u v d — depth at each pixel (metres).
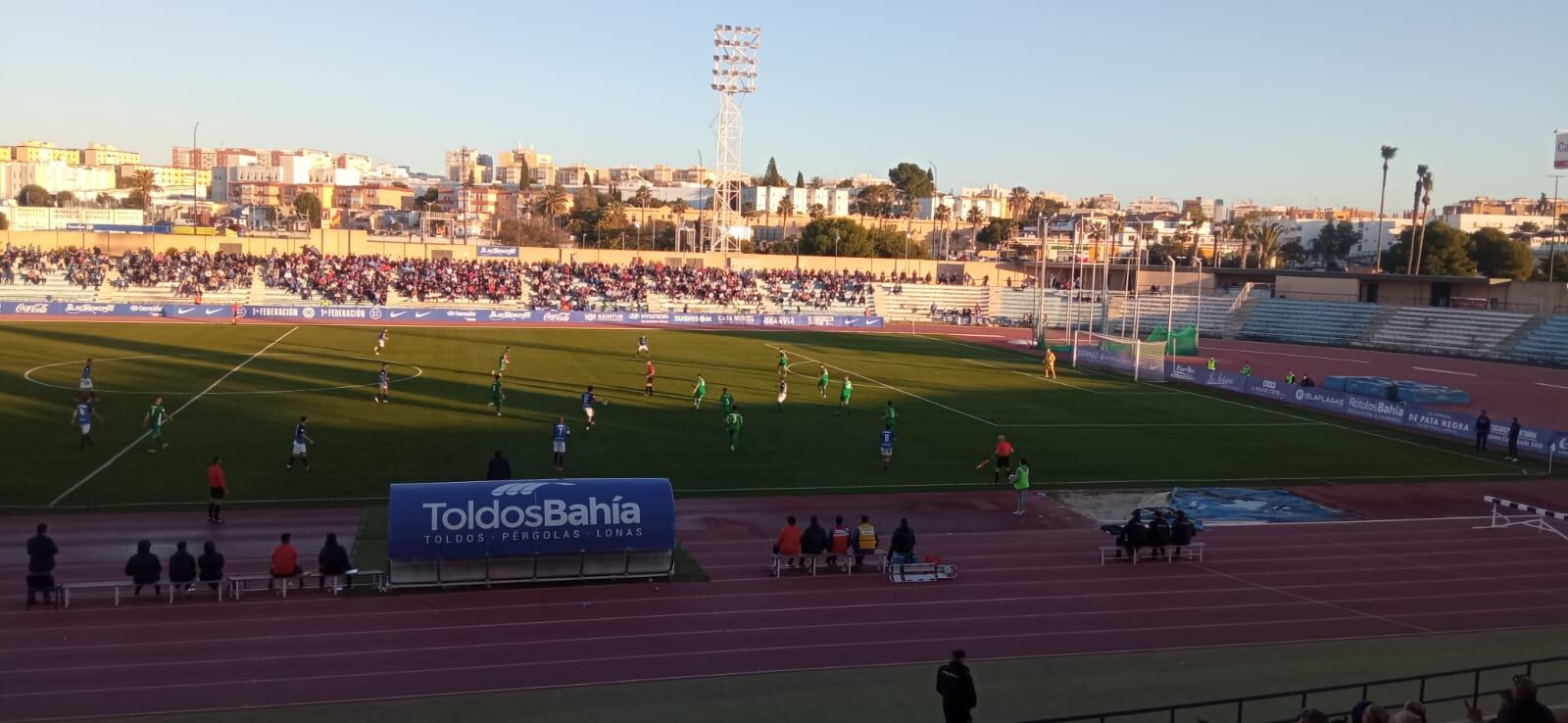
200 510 31.00
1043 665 21.52
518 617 23.41
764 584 26.42
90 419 38.47
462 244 120.00
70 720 17.59
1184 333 91.56
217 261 104.75
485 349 74.12
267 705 18.42
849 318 109.44
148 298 95.81
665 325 102.31
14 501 31.12
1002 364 77.25
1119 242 173.38
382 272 107.31
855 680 20.48
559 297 107.88
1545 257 163.12
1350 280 111.56
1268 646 23.22
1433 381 75.88
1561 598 27.42
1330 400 58.78
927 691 19.91
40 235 104.81
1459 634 24.30
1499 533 33.97
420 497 24.91
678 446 42.62
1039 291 100.50
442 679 19.89
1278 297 116.81
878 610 24.81
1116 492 37.94
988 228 190.88
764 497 35.41
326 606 23.61
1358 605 26.34
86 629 21.69
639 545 25.84
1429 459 46.25
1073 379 70.06
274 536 28.97
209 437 40.62
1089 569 28.66
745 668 21.02
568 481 26.19
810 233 144.38
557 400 52.50
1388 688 20.34
